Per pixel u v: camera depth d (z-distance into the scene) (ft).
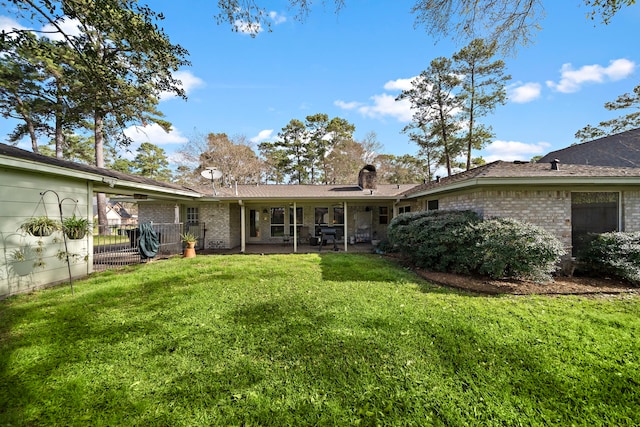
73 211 21.49
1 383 8.36
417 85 69.97
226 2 15.37
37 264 18.56
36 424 6.86
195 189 45.24
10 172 17.16
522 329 11.62
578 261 21.75
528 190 22.93
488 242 19.26
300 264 27.02
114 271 24.12
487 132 66.39
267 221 47.83
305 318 13.01
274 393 7.91
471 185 22.26
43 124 59.82
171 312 13.92
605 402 7.45
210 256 33.37
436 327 11.87
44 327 12.23
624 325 11.95
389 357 9.62
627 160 42.06
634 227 22.80
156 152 110.32
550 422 6.81
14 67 39.91
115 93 22.65
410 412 7.15
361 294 16.76
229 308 14.46
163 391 7.99
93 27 18.31
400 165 104.01
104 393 7.92
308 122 100.68
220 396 7.80
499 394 7.75
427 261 23.76
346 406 7.40
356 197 38.34
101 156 56.54
